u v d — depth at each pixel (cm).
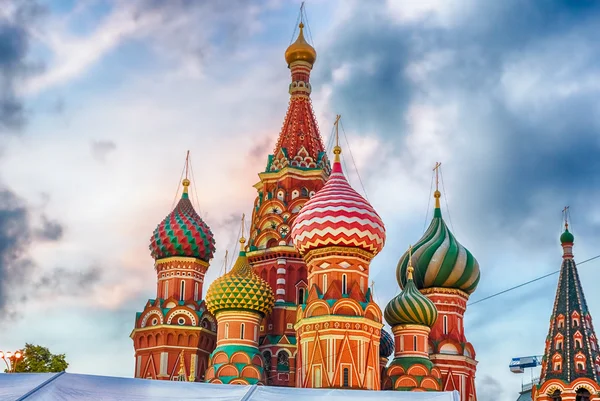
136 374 8225
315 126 9094
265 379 7575
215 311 7806
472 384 8300
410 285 7962
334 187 7794
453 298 8469
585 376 7400
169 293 8488
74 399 3719
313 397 3953
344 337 7219
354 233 7494
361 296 7438
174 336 8206
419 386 7506
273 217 8556
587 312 7681
